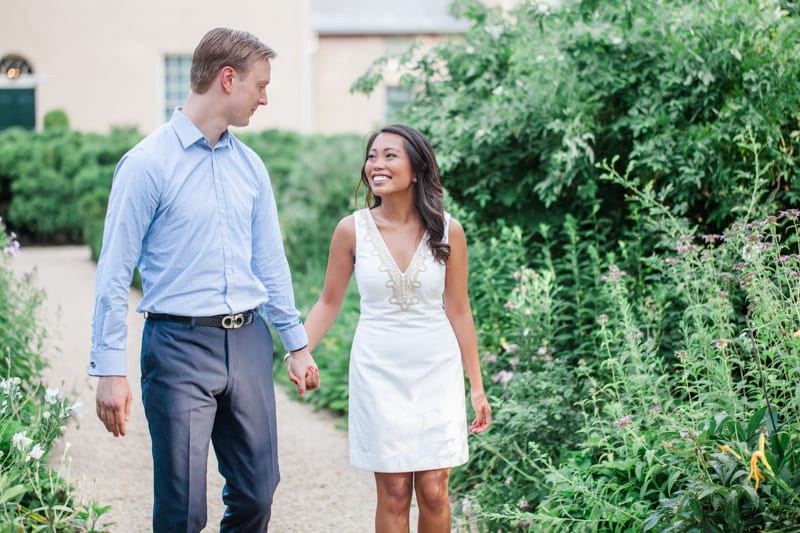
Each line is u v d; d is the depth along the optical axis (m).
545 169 5.07
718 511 2.74
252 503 2.98
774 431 2.85
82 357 6.91
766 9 4.52
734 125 4.32
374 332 3.12
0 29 16.62
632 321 3.74
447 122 5.27
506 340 4.53
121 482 4.41
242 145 3.06
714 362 3.35
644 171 4.71
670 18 4.66
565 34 4.73
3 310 5.08
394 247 3.15
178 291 2.83
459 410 3.14
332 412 6.02
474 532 3.78
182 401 2.79
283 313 3.14
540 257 4.94
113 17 16.80
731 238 3.71
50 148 15.48
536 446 3.46
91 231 12.95
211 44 2.88
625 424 3.11
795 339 3.10
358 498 4.36
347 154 10.39
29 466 3.13
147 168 2.77
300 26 16.92
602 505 3.06
